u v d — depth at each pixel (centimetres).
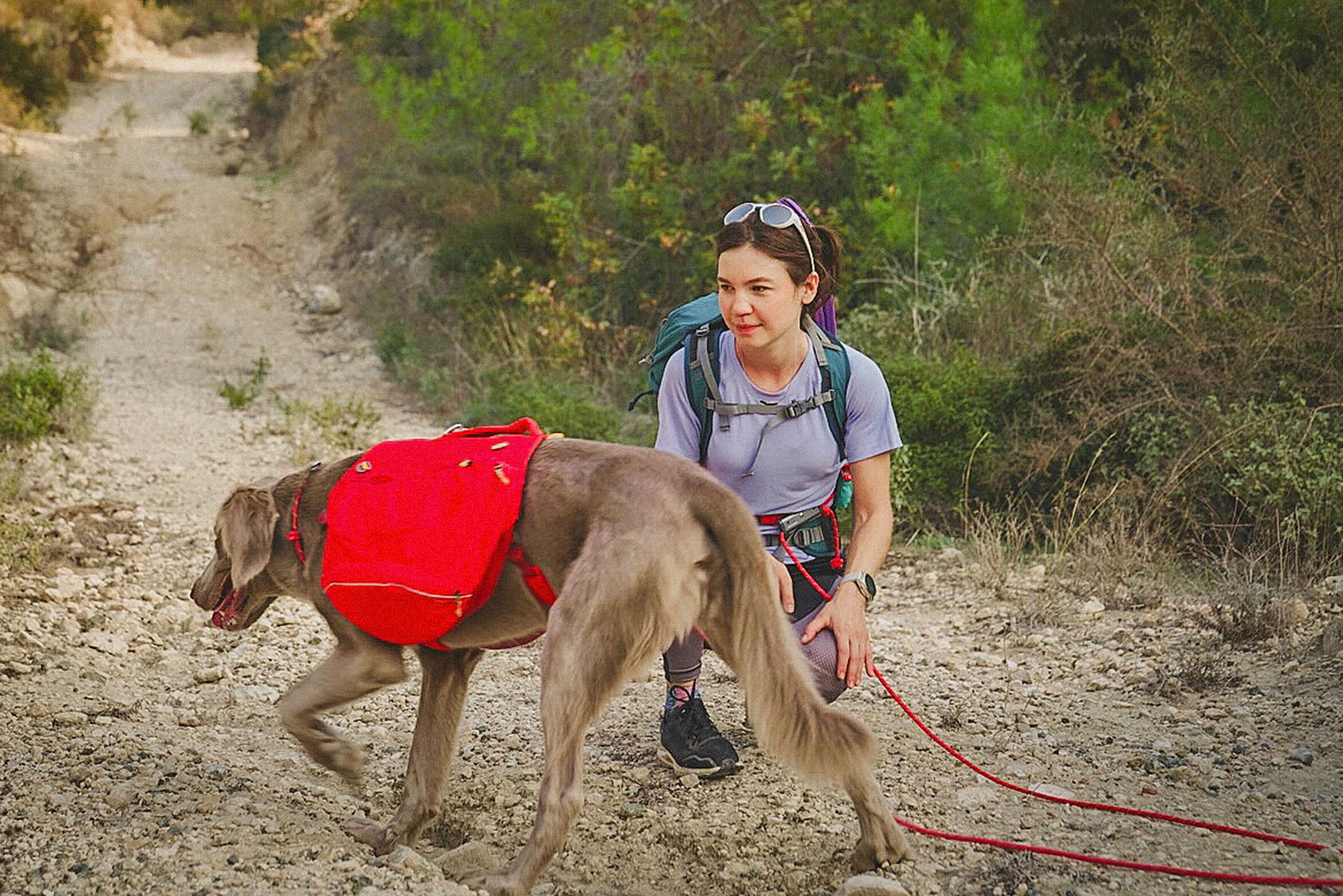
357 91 2345
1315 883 361
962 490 870
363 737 517
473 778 467
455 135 1923
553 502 363
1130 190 939
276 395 1473
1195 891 362
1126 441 828
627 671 346
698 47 1458
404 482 376
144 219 2241
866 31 1371
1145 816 415
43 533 802
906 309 1112
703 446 423
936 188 1173
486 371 1398
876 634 658
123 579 740
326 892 344
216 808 408
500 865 396
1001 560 745
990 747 484
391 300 1831
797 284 399
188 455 1114
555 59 1647
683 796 441
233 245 2184
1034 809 424
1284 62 933
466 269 1703
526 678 600
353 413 1227
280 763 473
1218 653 589
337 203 2206
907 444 883
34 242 2042
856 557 412
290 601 716
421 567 363
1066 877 372
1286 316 824
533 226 1680
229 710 544
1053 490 851
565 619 345
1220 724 504
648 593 343
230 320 1898
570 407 1141
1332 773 449
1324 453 723
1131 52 1219
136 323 1859
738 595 349
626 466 361
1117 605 680
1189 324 831
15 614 637
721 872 388
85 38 3394
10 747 465
